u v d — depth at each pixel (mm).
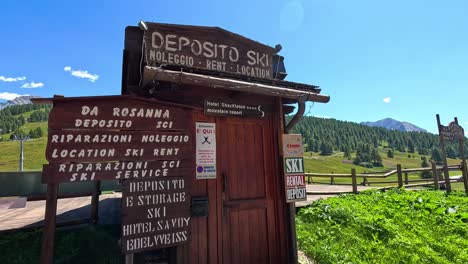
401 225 7996
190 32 5496
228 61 5820
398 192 12289
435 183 14594
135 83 5223
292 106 6398
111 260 5562
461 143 13773
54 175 3924
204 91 5480
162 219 4449
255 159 5824
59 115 4047
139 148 4430
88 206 10703
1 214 9305
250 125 5879
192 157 4816
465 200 10555
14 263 5309
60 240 6246
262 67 6242
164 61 5176
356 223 7887
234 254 5379
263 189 5828
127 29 5297
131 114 4445
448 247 6754
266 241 5727
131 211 4270
